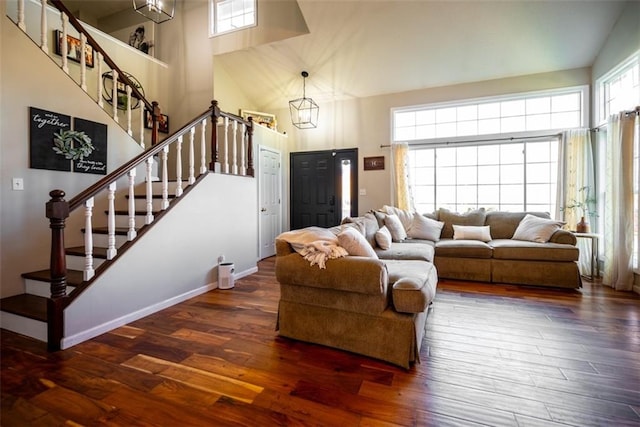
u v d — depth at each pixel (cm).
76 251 289
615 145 341
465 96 484
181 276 309
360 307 199
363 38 427
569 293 328
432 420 142
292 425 139
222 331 239
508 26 384
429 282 212
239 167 444
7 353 205
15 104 273
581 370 181
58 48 368
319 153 575
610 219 349
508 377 175
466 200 496
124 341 222
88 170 335
